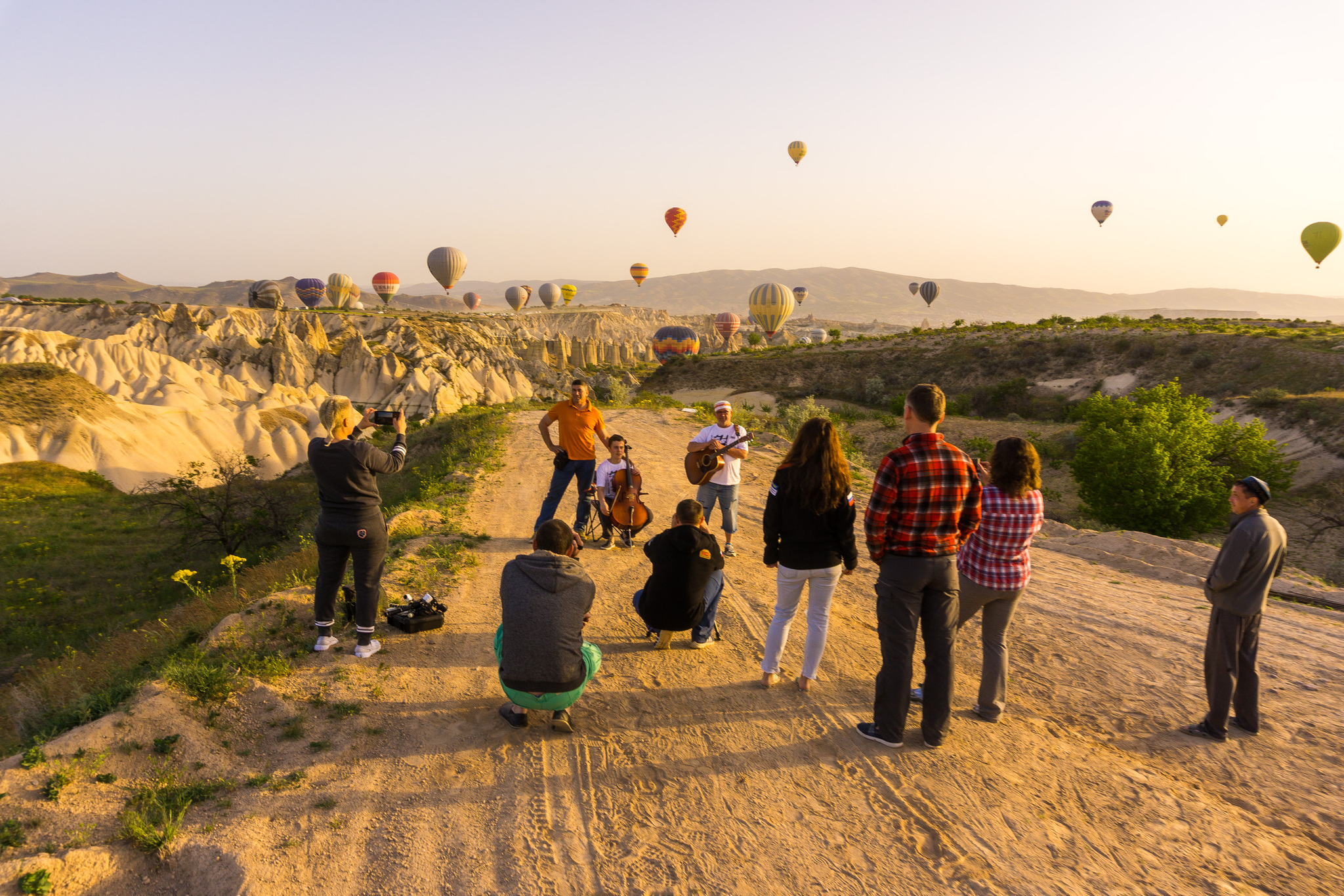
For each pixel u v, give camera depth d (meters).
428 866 3.35
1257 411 43.31
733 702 5.08
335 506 5.20
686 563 5.51
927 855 3.50
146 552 25.27
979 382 74.38
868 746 4.50
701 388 87.75
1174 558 9.62
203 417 62.22
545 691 4.27
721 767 4.27
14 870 3.03
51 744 3.84
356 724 4.59
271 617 5.95
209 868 3.27
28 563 23.78
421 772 4.13
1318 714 5.03
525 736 4.56
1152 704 5.17
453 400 107.25
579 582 4.41
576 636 4.37
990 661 4.80
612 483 8.98
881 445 47.78
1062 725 4.85
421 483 15.07
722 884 3.28
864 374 83.19
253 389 89.31
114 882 3.18
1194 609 7.50
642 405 30.55
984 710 4.87
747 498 12.93
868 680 5.48
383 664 5.44
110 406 55.88
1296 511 30.66
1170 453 28.45
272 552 21.06
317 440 5.15
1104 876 3.34
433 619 6.14
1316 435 38.59
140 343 110.81
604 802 3.91
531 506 11.81
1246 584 4.50
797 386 83.31
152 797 3.62
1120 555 10.15
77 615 19.39
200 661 4.98
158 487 47.22
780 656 5.41
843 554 4.79
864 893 3.23
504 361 155.62
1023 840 3.60
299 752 4.27
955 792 4.01
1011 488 4.48
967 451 44.28
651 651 5.97
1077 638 6.51
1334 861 3.45
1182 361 65.00
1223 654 4.62
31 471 45.78
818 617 5.03
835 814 3.82
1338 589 8.54
